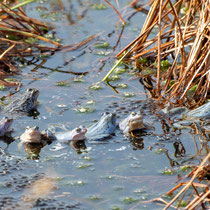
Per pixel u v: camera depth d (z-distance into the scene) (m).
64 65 29.97
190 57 26.08
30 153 20.33
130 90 27.05
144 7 37.81
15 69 29.30
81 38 33.28
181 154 20.30
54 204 16.58
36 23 33.84
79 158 19.91
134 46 29.48
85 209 16.33
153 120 23.70
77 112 24.27
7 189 17.42
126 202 16.73
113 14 36.91
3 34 31.86
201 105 25.25
